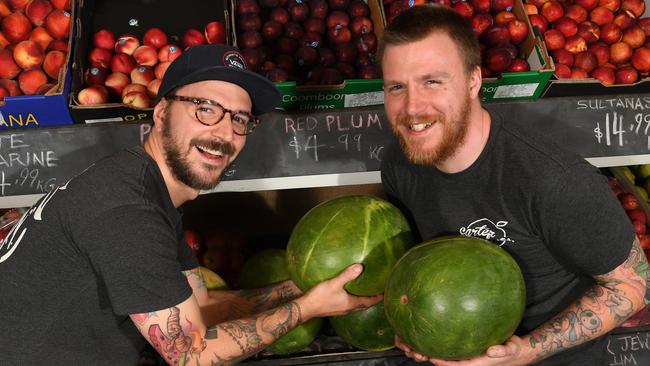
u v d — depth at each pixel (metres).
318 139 2.53
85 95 2.62
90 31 3.09
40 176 2.42
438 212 1.94
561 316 1.79
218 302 2.21
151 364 2.40
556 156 1.66
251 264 2.45
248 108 1.80
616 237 1.66
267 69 2.80
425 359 1.82
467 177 1.79
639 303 1.74
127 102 2.69
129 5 3.23
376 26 3.02
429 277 1.59
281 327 1.77
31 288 1.61
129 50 2.97
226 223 3.56
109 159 1.67
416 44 1.61
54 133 2.42
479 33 3.00
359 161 2.55
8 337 1.64
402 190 2.07
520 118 2.57
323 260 1.82
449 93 1.65
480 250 1.64
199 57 1.72
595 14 3.18
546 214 1.67
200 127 1.71
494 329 1.58
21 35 2.92
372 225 1.85
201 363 1.67
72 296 1.63
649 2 3.27
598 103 2.59
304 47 2.89
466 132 1.71
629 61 3.15
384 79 1.73
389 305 1.69
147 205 1.56
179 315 1.58
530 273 1.89
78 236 1.53
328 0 3.10
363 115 2.55
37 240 1.59
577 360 2.00
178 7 3.26
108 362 1.77
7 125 2.45
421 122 1.69
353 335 2.13
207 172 1.77
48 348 1.66
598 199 1.63
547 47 3.06
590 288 1.82
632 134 2.59
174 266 1.58
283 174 2.53
